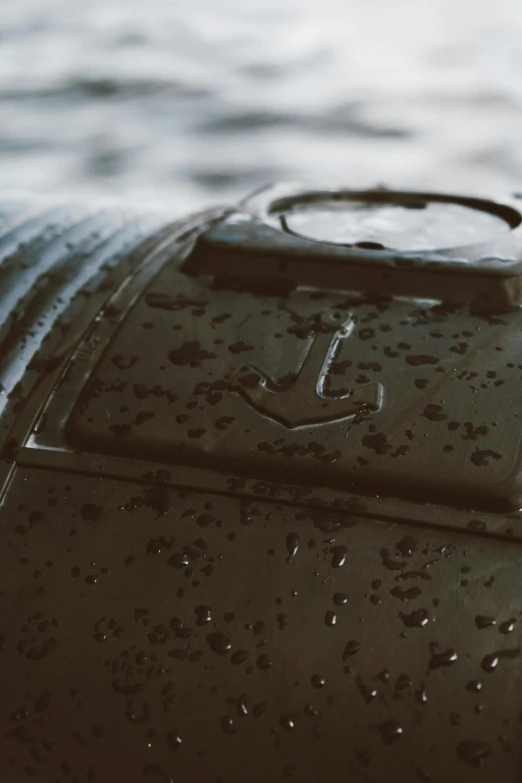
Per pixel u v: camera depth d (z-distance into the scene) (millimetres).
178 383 739
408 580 677
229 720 667
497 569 675
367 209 881
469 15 5379
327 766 657
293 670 669
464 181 2805
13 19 5293
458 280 767
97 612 688
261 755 662
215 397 731
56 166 2945
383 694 662
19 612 691
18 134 3289
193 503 705
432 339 746
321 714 663
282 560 687
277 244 798
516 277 763
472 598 671
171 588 688
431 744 655
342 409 719
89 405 737
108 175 2867
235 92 3838
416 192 890
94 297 798
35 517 711
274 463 707
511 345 738
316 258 786
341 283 781
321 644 671
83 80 4004
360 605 675
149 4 5641
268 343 753
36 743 674
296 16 5344
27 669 683
